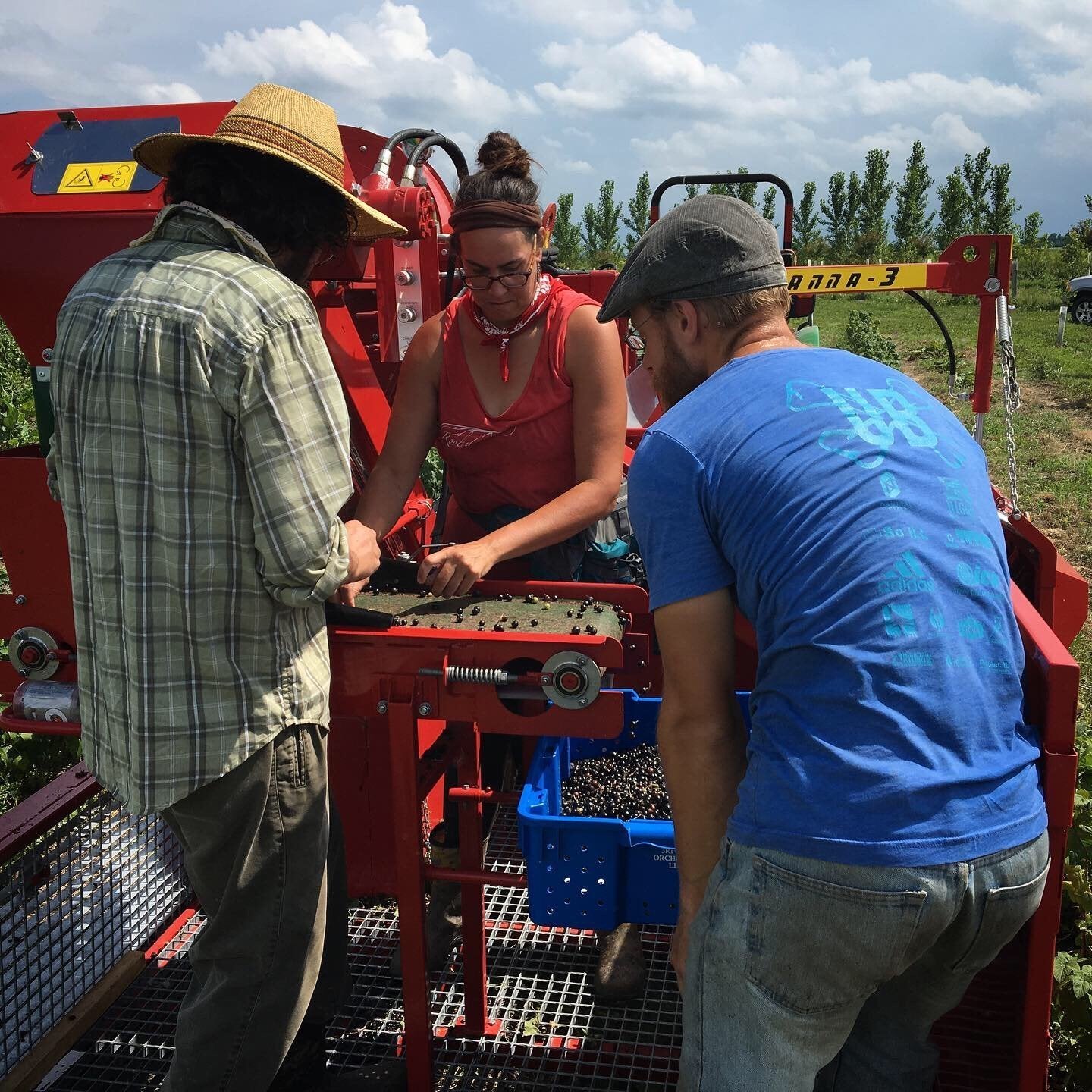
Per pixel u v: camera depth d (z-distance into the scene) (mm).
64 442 1762
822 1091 1827
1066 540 7723
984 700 1461
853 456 1484
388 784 2664
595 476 2385
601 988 2465
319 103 1856
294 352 1674
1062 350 18781
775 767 1450
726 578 1542
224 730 1718
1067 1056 2404
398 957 2615
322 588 1729
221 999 1854
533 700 2037
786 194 4184
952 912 1421
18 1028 2291
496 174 2250
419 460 2580
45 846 2398
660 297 1688
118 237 2330
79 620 1833
